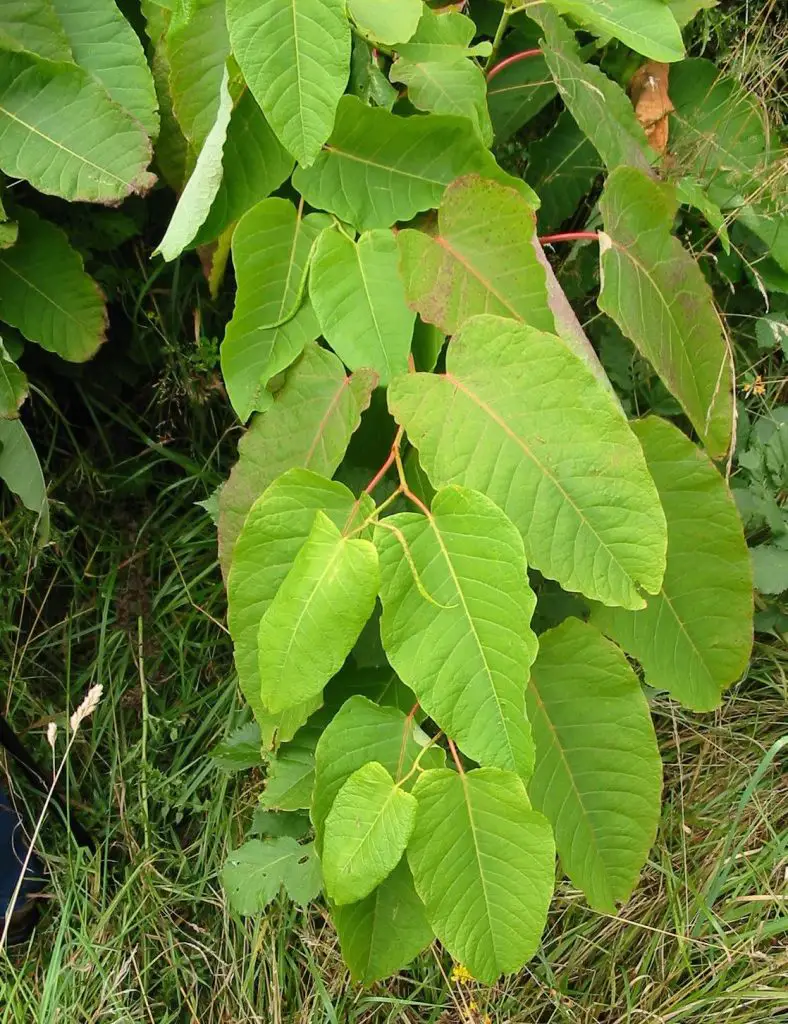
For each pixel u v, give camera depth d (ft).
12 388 3.34
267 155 2.84
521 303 2.77
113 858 4.30
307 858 3.61
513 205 2.77
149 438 4.35
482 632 2.49
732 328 4.32
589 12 2.94
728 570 2.96
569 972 3.90
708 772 4.17
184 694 4.36
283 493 2.63
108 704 4.36
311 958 3.90
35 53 2.94
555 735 2.99
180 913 4.21
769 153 3.87
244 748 3.67
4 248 3.25
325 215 2.89
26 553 4.17
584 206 4.09
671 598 3.00
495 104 3.55
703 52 4.13
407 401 2.63
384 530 2.53
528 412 2.60
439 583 2.52
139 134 2.94
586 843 3.02
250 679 2.76
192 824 4.33
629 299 2.91
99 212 3.73
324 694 3.04
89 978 3.97
